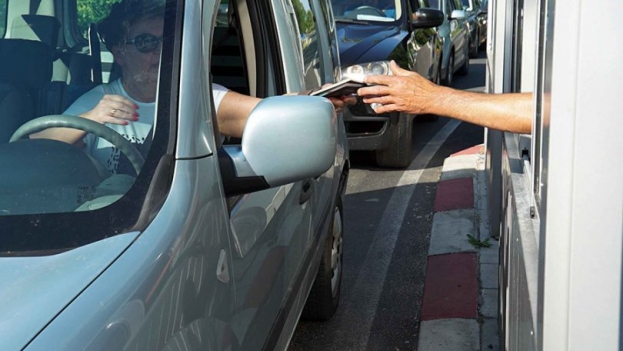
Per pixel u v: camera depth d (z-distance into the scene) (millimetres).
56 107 2402
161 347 1912
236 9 3381
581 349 1572
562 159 1537
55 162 2262
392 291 5477
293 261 3354
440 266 5758
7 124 2383
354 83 2988
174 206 2119
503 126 2729
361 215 7133
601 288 1550
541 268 1702
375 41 8641
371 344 4750
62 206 2139
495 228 6117
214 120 2646
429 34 10031
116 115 2348
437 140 10359
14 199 2160
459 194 7477
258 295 2736
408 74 2869
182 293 2039
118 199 2139
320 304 4797
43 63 2488
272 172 2436
